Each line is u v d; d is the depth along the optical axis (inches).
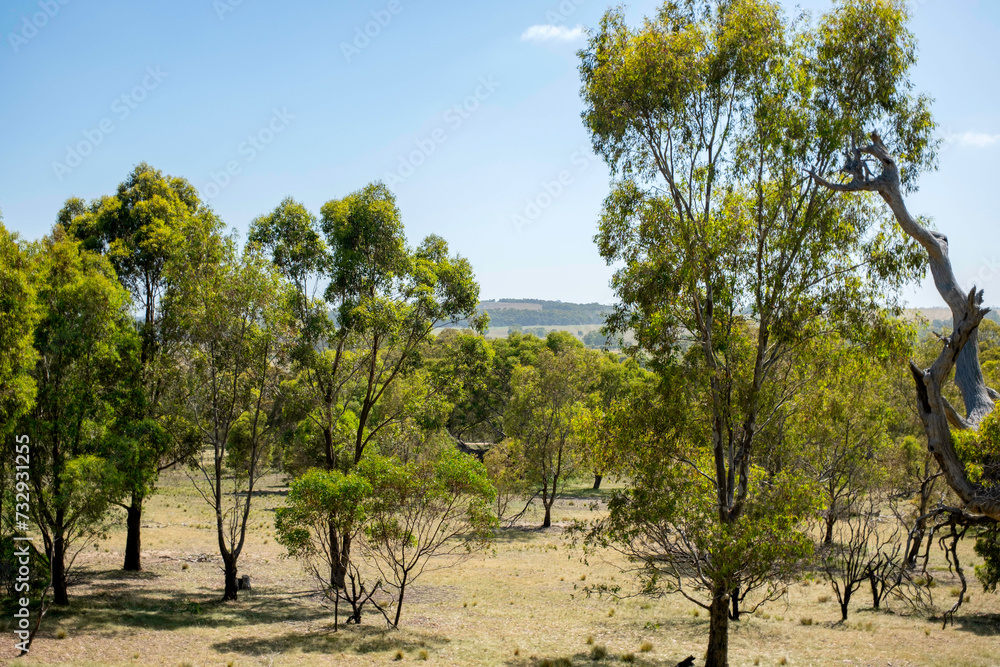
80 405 830.5
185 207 1234.6
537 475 2006.6
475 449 3203.7
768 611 1027.9
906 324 671.1
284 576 1228.5
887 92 647.8
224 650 713.6
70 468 768.9
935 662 711.7
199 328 945.5
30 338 700.7
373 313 1050.1
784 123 646.5
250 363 973.2
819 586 1245.1
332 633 824.3
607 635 875.4
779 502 661.3
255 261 970.1
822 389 781.3
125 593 992.9
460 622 928.9
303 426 1396.4
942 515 647.8
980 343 2340.1
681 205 714.8
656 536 678.5
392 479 849.5
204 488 2469.2
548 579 1286.9
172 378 990.4
